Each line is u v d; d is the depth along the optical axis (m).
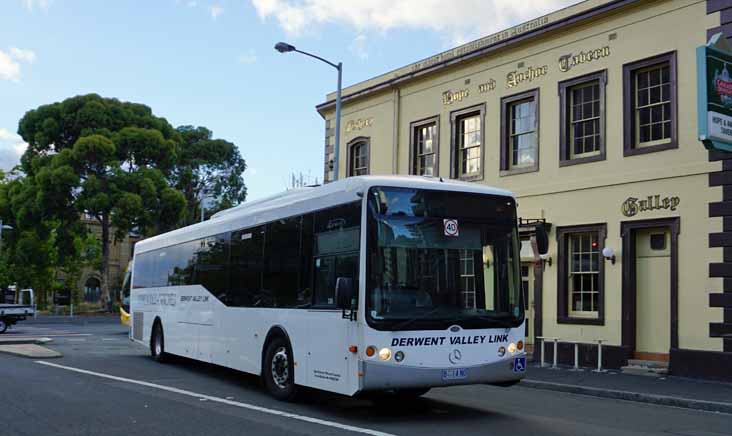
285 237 11.52
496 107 19.94
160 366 16.53
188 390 12.39
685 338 14.98
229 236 13.75
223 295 13.71
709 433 9.18
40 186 42.50
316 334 10.21
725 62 13.88
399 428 8.95
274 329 11.48
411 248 9.45
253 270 12.55
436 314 9.38
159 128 48.19
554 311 17.80
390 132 23.42
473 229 9.91
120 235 44.75
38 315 48.06
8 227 44.38
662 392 12.68
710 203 14.79
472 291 9.72
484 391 13.27
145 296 18.94
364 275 9.17
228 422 9.23
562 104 18.11
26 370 15.08
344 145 25.34
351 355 9.26
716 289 14.52
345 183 10.02
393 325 9.09
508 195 10.28
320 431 8.64
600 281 16.75
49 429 8.73
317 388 10.09
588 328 16.94
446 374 9.28
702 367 14.48
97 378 13.84
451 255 9.67
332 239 10.09
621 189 16.55
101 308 46.84
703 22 15.30
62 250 45.03
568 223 17.64
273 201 12.39
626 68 16.73
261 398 11.51
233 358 13.04
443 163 21.47
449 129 21.36
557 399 12.45
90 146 42.72
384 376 8.99
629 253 16.25
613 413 10.80
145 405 10.58
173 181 53.53
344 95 25.30
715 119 13.58
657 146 15.91
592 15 17.30
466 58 20.64
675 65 15.73
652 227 15.93
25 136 46.62
